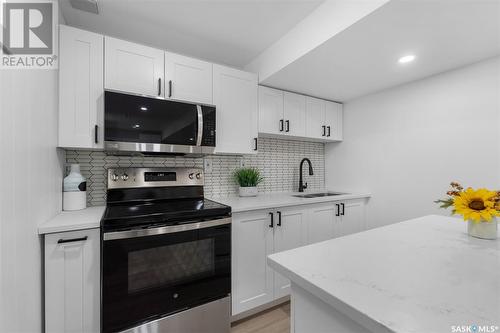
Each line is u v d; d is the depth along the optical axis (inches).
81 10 60.3
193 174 80.0
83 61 57.5
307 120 100.7
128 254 49.5
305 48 65.3
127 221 49.9
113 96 57.6
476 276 25.4
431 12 47.3
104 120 56.7
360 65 72.0
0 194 29.4
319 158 121.3
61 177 59.2
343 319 22.9
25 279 37.3
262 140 103.0
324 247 34.8
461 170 71.9
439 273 26.2
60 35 55.3
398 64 71.6
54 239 45.2
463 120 71.9
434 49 62.3
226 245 62.3
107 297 47.3
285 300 78.9
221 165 91.4
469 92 70.6
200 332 57.9
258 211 72.1
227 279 62.1
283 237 77.0
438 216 56.2
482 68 68.1
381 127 95.7
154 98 63.0
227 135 78.5
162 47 80.4
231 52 84.6
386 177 93.7
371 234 41.4
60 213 56.5
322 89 94.1
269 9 61.7
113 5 59.2
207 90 74.7
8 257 31.4
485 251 32.9
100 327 48.5
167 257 53.9
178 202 73.3
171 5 59.5
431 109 79.7
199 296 57.7
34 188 41.1
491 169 65.8
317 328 25.6
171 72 68.5
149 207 63.4
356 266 28.1
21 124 35.8
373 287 23.1
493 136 65.6
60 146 54.7
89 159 68.2
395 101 90.8
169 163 80.0
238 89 81.4
